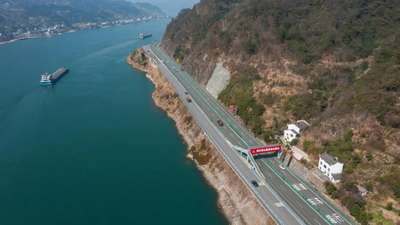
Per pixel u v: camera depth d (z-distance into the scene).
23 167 98.81
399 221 62.94
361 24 124.31
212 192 87.38
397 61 91.50
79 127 127.38
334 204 71.44
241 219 75.62
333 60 110.94
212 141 100.56
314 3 148.38
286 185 79.19
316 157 82.75
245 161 89.88
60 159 103.50
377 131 76.50
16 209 80.00
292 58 117.25
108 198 84.38
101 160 102.75
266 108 106.88
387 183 68.69
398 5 130.62
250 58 130.12
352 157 75.69
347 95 92.25
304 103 100.19
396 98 78.88
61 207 80.88
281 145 93.38
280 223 66.00
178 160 103.00
